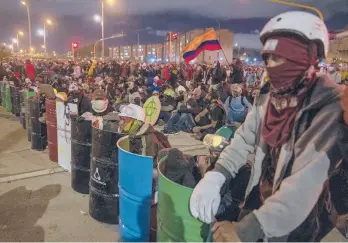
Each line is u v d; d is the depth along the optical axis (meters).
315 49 1.40
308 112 1.41
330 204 1.52
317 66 1.45
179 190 2.10
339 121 1.32
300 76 1.41
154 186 3.15
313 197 1.29
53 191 4.97
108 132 3.78
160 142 3.87
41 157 6.61
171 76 19.30
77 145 4.73
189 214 2.09
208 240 2.00
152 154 3.74
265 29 1.48
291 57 1.39
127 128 3.81
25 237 3.67
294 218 1.28
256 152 1.63
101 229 3.88
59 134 5.91
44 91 6.97
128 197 3.18
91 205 4.13
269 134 1.52
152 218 3.14
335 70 16.03
